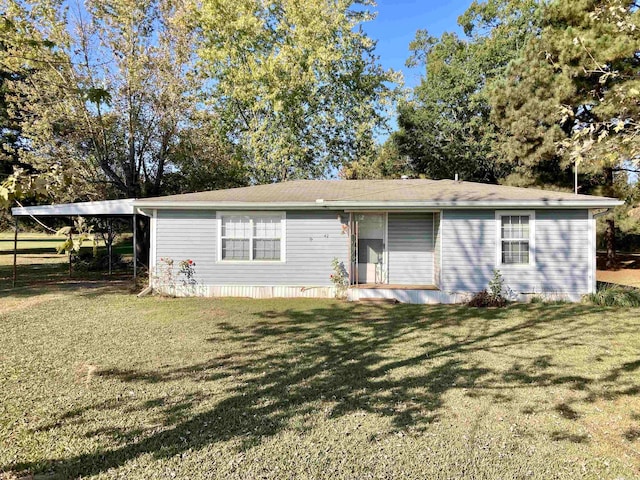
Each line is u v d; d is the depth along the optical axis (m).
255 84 21.30
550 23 17.05
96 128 17.31
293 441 3.56
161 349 6.31
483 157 23.44
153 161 19.78
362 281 11.95
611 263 18.48
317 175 24.08
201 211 11.52
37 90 16.47
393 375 5.23
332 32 22.00
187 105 18.64
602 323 8.12
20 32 4.11
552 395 4.58
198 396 4.54
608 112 12.83
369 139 23.81
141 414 4.08
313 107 22.72
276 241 11.51
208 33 21.36
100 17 17.12
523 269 10.58
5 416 4.00
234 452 3.38
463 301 10.60
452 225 10.72
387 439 3.60
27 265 20.33
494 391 4.69
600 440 3.60
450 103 24.84
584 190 17.64
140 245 19.75
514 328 7.78
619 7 4.88
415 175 26.78
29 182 2.29
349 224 11.20
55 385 4.82
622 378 5.10
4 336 7.02
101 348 6.33
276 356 6.01
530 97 16.73
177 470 3.12
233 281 11.52
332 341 6.86
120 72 17.55
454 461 3.25
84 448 3.44
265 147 21.42
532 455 3.35
